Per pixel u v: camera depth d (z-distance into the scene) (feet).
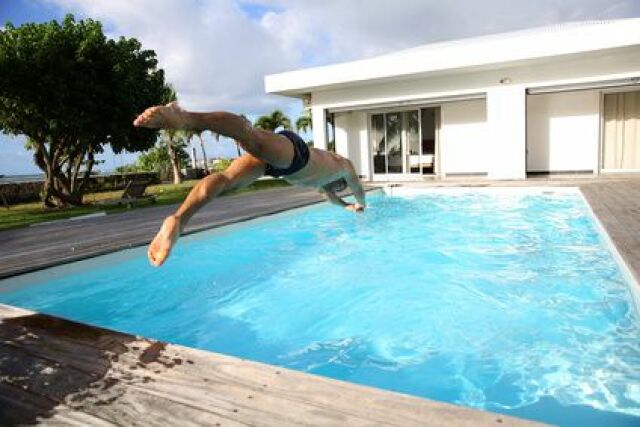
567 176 48.98
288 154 9.17
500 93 48.83
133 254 23.32
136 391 8.02
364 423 6.45
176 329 16.43
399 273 21.75
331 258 24.93
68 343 10.35
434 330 15.16
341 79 52.80
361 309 17.53
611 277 18.29
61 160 56.13
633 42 39.06
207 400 7.50
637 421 9.75
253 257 25.54
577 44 41.11
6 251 24.40
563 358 12.54
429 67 47.83
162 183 99.66
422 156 59.82
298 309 17.85
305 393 7.41
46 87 44.55
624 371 11.69
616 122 50.26
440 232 29.89
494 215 34.19
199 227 27.22
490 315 15.98
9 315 12.51
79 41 47.50
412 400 6.97
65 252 22.82
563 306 16.16
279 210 34.09
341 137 64.64
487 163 50.37
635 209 25.72
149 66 55.57
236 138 8.04
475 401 10.96
